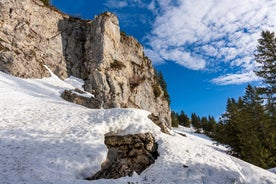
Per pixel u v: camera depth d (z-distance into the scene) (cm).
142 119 2109
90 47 4666
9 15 3903
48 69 4072
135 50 5838
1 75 3156
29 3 4322
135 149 1770
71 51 4650
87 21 5378
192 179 1489
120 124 1961
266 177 1750
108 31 4781
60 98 3231
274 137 3200
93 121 1973
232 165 1784
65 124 1898
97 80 4122
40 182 1152
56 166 1326
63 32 4750
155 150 1820
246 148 3059
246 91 4053
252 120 3578
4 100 2377
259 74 3509
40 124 1847
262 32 3650
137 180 1404
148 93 5525
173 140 1988
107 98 4050
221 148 4672
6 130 1645
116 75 4431
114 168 1443
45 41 4312
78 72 4512
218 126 3994
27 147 1455
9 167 1225
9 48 3606
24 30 3997
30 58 3784
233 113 3750
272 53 3503
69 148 1513
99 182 1246
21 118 1948
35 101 2619
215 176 1574
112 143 1806
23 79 3416
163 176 1485
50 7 4916
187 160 1689
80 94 3347
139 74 5538
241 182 1586
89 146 1569
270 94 3444
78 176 1325
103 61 4350
